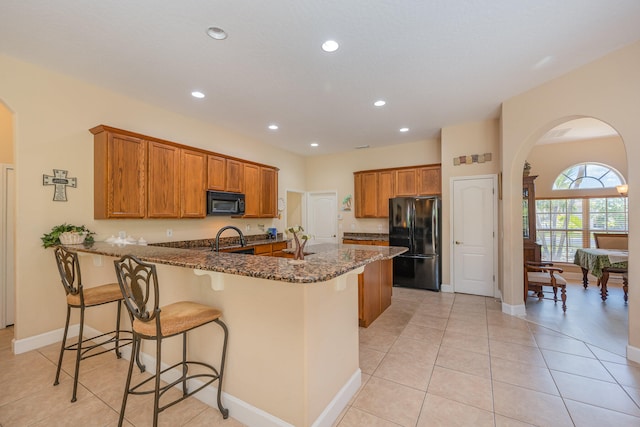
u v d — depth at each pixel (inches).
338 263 64.9
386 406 75.0
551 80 120.6
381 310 146.1
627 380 85.0
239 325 69.6
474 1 75.9
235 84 123.2
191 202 151.4
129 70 111.7
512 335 118.3
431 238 188.9
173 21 83.0
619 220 222.4
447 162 183.9
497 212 170.1
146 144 132.0
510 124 138.9
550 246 241.9
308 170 268.5
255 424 66.9
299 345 60.8
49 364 96.0
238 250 173.5
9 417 70.7
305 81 120.8
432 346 109.3
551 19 83.1
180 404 75.5
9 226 129.4
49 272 111.3
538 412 72.1
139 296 62.7
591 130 204.1
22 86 105.2
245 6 76.9
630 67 96.1
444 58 103.8
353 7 77.5
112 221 130.5
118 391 81.0
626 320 134.3
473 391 81.0
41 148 109.9
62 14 79.9
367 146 232.1
